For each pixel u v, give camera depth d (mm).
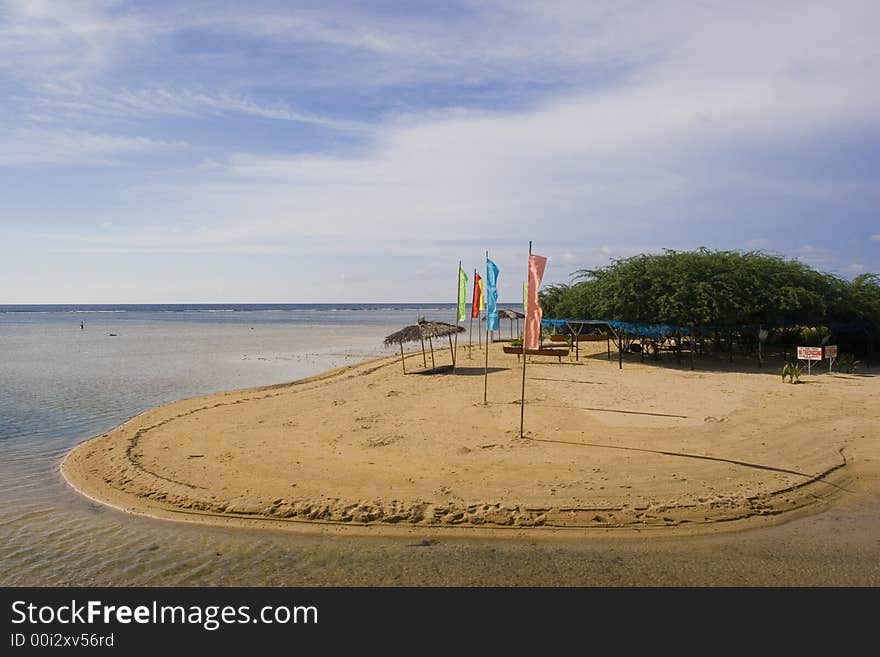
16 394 24219
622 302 26781
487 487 11016
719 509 10102
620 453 12875
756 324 26562
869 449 13305
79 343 53031
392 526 9773
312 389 22703
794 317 27172
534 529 9562
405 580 8242
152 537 9625
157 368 33688
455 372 26109
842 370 25672
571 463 12250
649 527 9578
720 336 30234
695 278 27062
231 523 10039
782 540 9234
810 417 16016
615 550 8938
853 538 9305
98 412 20297
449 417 16594
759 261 29047
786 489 10938
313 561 8773
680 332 26844
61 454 14711
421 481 11414
